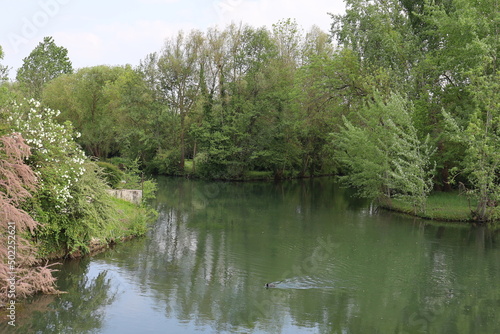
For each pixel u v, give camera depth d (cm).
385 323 1025
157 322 998
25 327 945
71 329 942
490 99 2289
